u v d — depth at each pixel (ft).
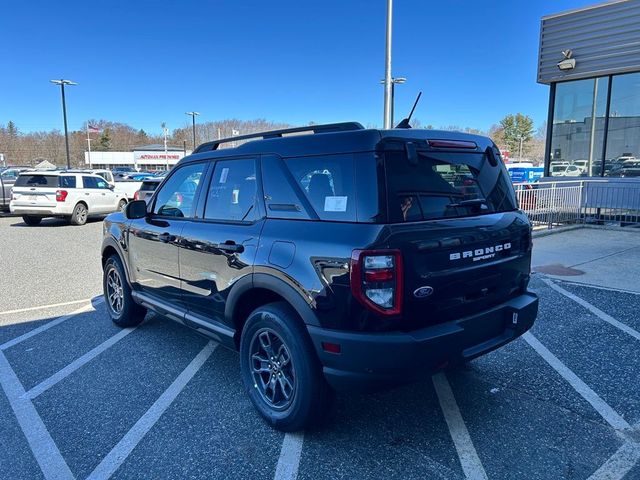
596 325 16.15
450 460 9.07
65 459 9.28
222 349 14.83
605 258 26.50
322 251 8.66
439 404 11.21
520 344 14.65
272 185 10.29
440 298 8.82
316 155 9.55
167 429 10.28
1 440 9.94
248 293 10.46
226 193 11.61
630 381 12.16
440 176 9.54
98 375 12.99
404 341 8.22
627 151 38.14
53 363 13.80
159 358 14.12
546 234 34.86
